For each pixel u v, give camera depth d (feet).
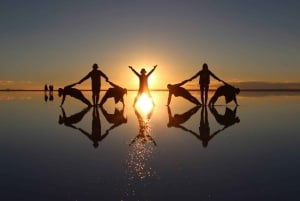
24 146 24.26
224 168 17.94
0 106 64.75
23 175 16.67
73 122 38.75
